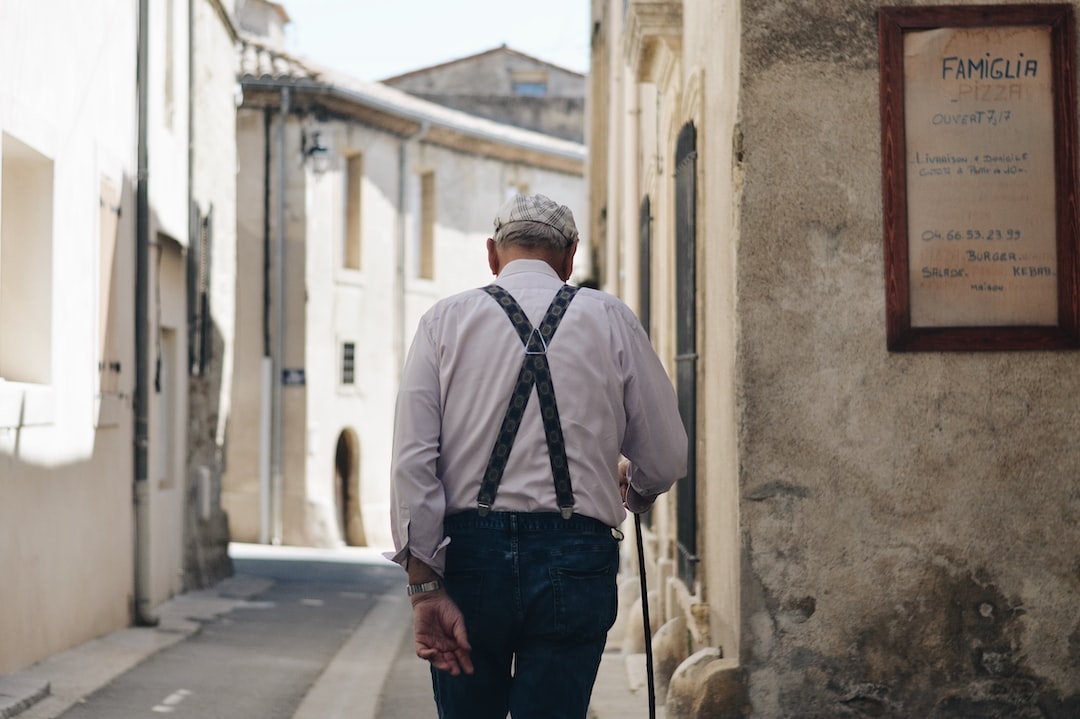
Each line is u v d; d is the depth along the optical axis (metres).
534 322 3.19
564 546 3.07
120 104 10.43
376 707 7.11
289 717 6.79
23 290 8.29
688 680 5.01
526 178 34.12
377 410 29.16
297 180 26.84
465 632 3.03
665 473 3.34
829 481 4.71
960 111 4.73
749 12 4.79
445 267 31.61
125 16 10.59
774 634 4.70
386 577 17.47
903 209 4.71
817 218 4.75
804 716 4.68
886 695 4.67
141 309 10.88
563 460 3.11
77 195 8.96
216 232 15.56
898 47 4.74
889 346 4.69
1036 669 4.64
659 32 7.33
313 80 26.58
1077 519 4.65
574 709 3.07
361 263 28.61
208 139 15.02
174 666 8.30
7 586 7.36
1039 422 4.66
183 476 13.58
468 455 3.12
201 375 14.54
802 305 4.74
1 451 7.29
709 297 5.85
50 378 8.31
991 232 4.69
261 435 26.56
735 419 4.80
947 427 4.69
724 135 5.27
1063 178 4.68
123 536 10.31
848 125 4.76
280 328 26.75
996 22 4.72
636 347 3.28
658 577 8.23
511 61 38.75
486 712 3.17
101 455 9.64
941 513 4.68
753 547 4.71
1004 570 4.66
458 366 3.17
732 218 4.89
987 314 4.69
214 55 15.46
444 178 31.52
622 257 13.24
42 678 7.20
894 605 4.68
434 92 38.31
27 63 7.82
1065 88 4.70
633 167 11.32
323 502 26.72
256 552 23.05
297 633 10.67
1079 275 4.66
